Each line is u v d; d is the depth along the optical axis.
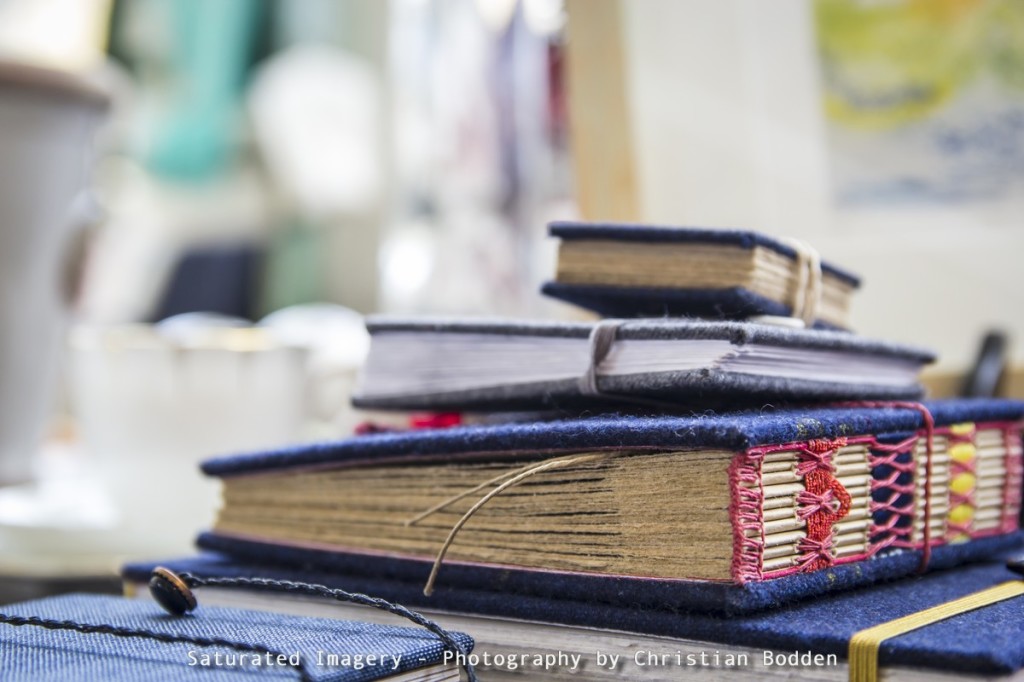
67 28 1.58
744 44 0.82
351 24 1.85
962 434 0.58
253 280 1.85
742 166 0.82
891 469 0.53
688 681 0.44
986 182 0.82
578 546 0.48
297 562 0.58
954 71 0.82
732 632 0.43
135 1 1.79
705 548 0.44
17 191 0.92
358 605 0.54
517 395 0.54
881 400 0.60
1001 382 0.80
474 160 1.35
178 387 0.90
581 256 0.57
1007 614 0.45
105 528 0.89
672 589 0.44
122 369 0.90
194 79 1.83
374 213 1.84
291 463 0.58
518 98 1.29
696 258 0.54
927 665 0.38
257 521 0.61
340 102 1.85
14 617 0.48
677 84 0.81
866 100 0.82
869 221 0.83
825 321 0.65
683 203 0.81
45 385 1.01
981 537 0.60
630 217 0.80
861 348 0.56
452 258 1.38
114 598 0.58
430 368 0.58
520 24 1.29
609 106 0.81
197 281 1.83
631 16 0.81
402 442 0.53
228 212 1.85
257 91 1.85
